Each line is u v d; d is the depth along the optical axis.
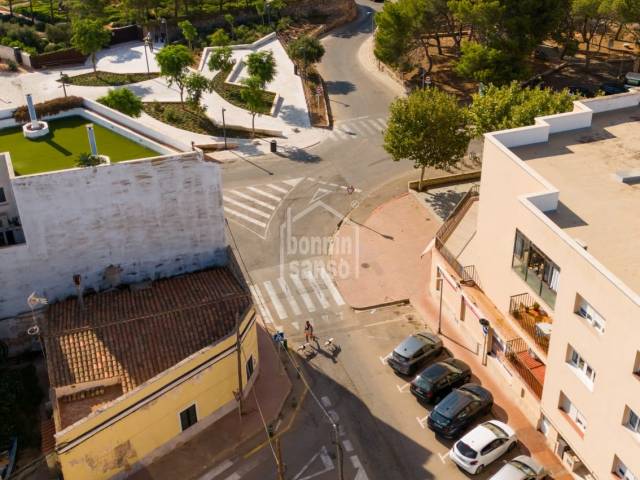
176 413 31.94
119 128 39.78
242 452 32.66
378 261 46.31
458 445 31.42
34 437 32.66
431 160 50.84
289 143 61.66
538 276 31.56
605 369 26.97
